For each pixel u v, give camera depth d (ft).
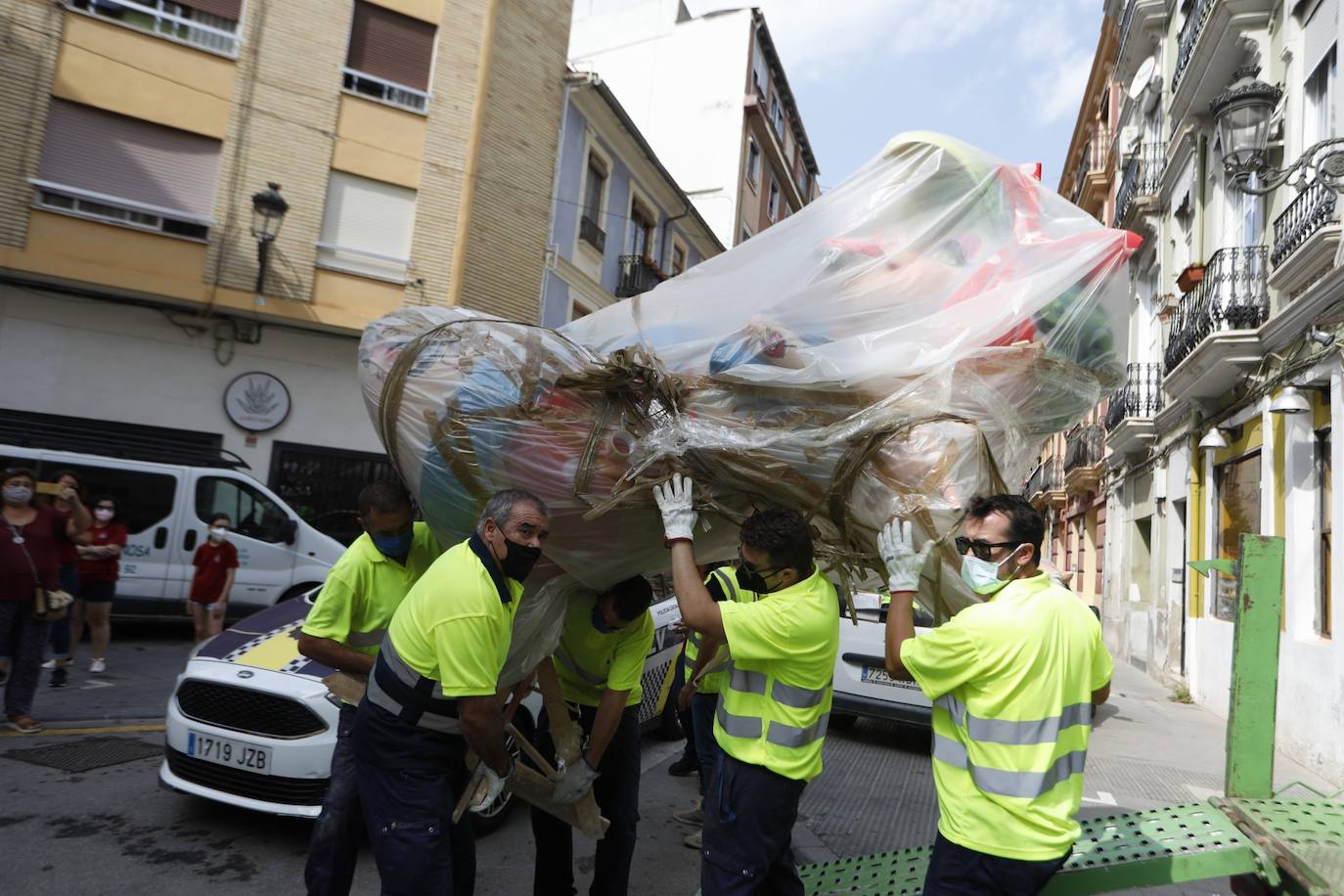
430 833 8.36
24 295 37.78
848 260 9.59
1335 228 23.17
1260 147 19.53
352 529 43.09
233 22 41.22
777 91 97.55
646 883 13.33
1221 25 32.17
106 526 25.64
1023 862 7.17
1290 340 26.16
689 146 86.17
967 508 8.04
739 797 8.71
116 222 38.50
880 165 10.45
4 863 12.08
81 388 38.63
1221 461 33.32
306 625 10.45
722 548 10.18
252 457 41.73
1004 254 9.53
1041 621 7.48
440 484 8.86
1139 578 49.65
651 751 21.08
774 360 8.79
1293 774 22.75
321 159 42.73
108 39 38.58
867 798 18.44
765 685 8.82
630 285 60.29
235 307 40.37
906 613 7.96
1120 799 19.92
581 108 54.08
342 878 10.09
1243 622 10.23
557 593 9.86
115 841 13.03
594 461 8.54
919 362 8.71
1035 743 7.33
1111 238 9.53
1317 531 24.73
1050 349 9.01
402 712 8.46
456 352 9.02
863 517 8.53
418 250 44.88
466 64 46.39
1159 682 41.19
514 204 48.60
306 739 12.78
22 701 18.30
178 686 13.82
